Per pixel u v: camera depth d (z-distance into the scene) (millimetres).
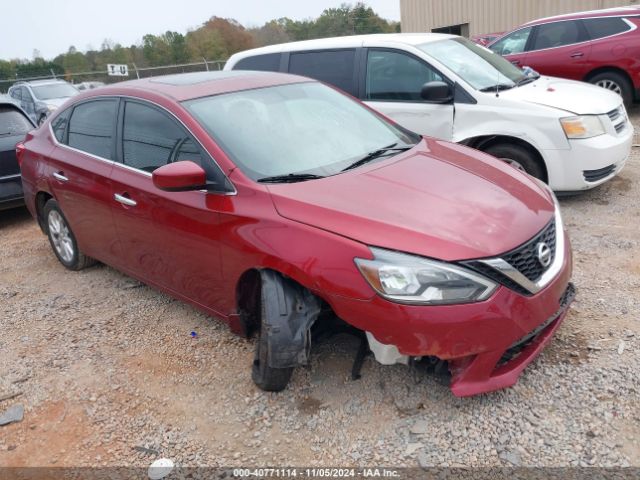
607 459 2617
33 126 7551
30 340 4219
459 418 2945
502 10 18656
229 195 3340
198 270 3631
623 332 3508
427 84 5879
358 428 2965
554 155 5488
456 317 2678
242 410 3203
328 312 3289
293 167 3516
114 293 4863
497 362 2844
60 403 3449
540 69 10180
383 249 2760
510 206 3129
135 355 3861
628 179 6516
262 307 3078
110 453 3006
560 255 3158
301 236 2959
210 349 3830
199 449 2963
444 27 21172
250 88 4133
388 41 6434
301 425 3037
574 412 2908
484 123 5758
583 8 16438
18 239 6848
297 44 7168
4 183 7027
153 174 3342
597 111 5570
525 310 2814
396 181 3299
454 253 2719
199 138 3586
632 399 2949
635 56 9250
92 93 4805
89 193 4488
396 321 2707
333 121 4086
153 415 3256
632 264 4410
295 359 2986
